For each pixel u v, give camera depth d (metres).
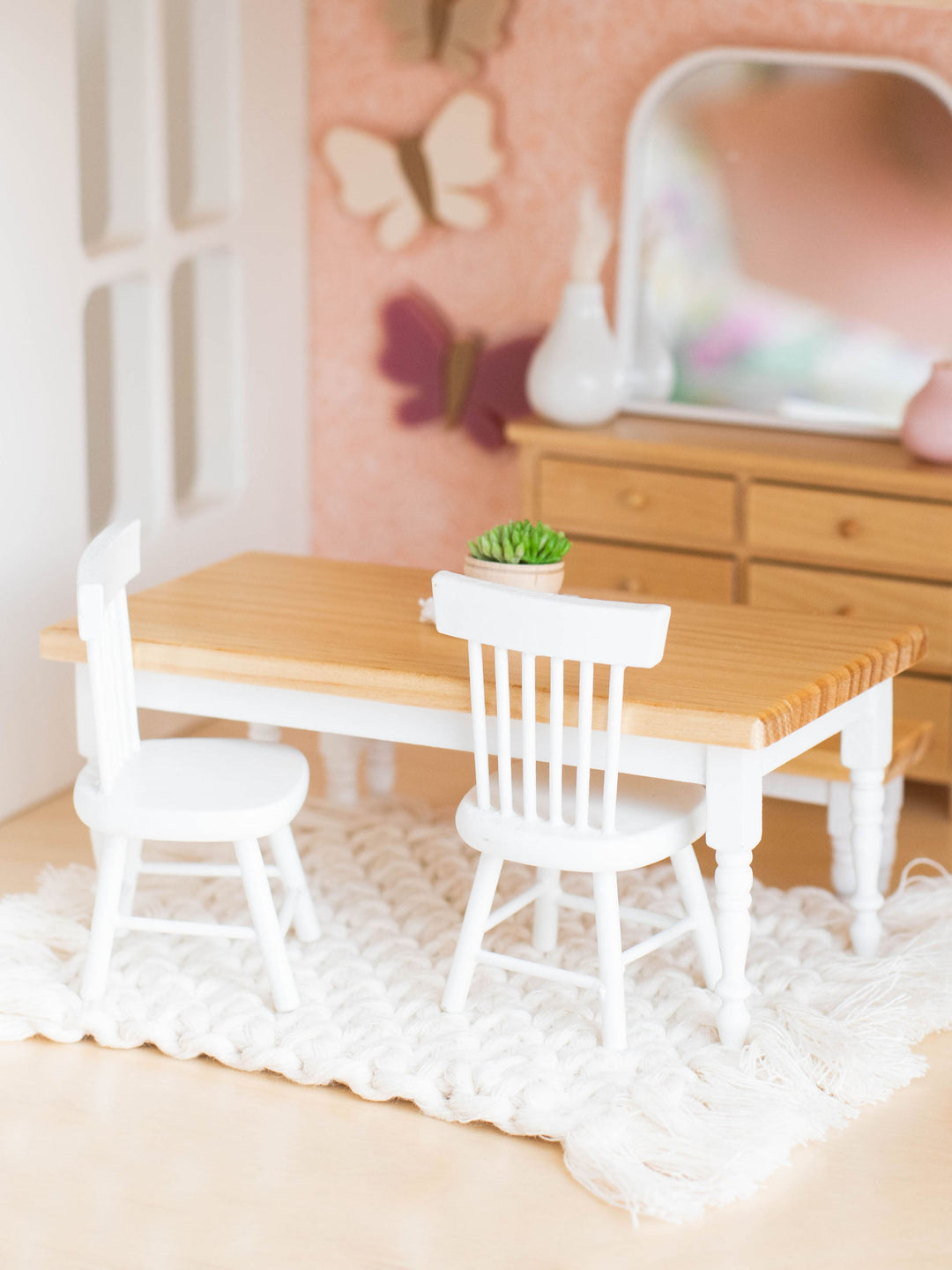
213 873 3.02
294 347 4.91
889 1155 2.58
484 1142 2.62
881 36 4.13
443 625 2.67
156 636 2.98
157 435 4.30
